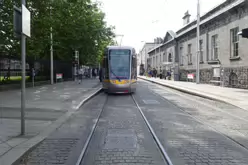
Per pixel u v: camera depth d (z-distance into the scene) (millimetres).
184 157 5113
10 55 19453
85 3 21328
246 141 6297
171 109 11328
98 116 9578
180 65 38000
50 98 14070
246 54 20109
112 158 5082
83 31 29438
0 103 11875
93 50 34438
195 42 31797
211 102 13859
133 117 9414
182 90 20297
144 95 17312
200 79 29766
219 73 24547
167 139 6438
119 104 12906
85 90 19312
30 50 20750
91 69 54531
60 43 28469
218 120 8953
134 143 6117
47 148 5727
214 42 26781
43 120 8406
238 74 21375
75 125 8062
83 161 4934
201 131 7305
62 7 18734
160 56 55750
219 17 24391
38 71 25172
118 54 17750
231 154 5312
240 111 10945
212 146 5863
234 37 22406
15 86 19688
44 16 18094
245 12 20328
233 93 17297
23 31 6297
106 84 17656
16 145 5586
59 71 31500
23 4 6387
